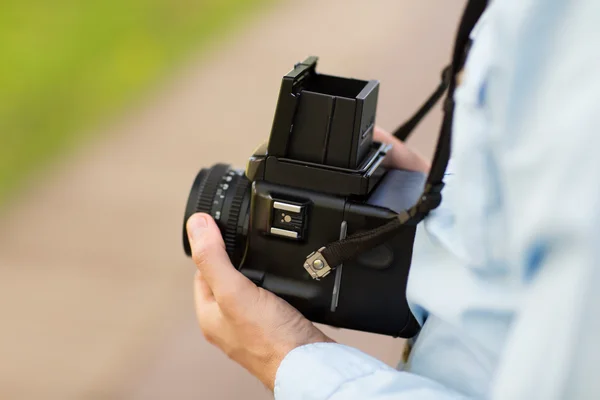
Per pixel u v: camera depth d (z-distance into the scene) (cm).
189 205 171
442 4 1232
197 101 874
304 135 151
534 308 87
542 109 89
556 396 85
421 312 132
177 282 535
